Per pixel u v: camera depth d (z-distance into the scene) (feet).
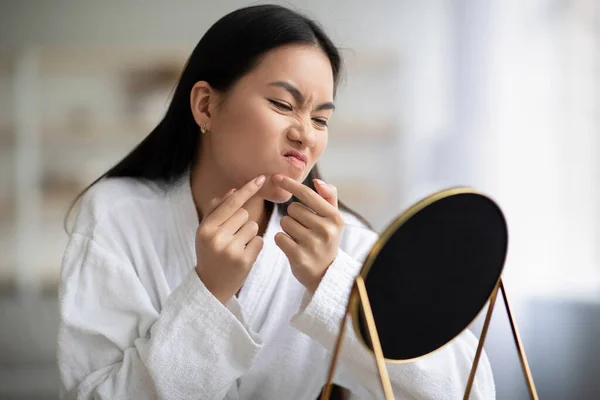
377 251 2.21
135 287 3.47
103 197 3.74
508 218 12.49
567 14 12.23
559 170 12.26
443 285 2.47
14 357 10.48
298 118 3.25
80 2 14.08
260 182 3.10
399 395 3.38
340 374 3.88
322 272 3.07
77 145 13.48
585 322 10.28
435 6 14.17
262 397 3.82
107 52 13.30
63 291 3.49
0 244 13.12
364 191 13.56
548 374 9.12
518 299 11.18
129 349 3.34
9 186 13.37
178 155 3.78
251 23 3.29
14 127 13.17
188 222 3.72
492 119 12.93
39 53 13.21
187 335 3.14
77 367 3.40
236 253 3.06
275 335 3.74
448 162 13.47
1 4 13.96
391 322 2.42
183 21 14.20
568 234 12.07
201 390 3.16
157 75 13.47
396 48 14.20
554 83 12.37
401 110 14.05
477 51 13.20
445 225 2.32
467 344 3.60
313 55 3.28
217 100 3.39
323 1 14.05
